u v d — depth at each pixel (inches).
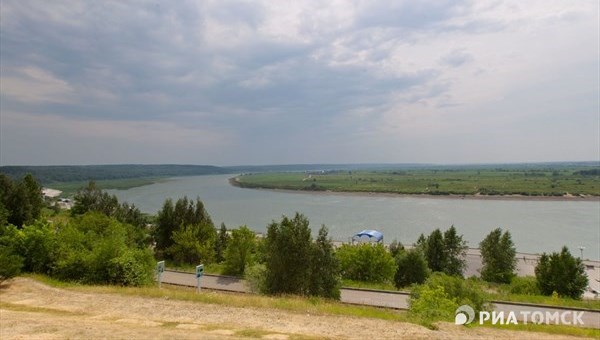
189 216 1728.6
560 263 1339.8
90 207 2071.9
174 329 506.9
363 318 593.3
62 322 525.0
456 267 1729.8
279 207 5182.1
